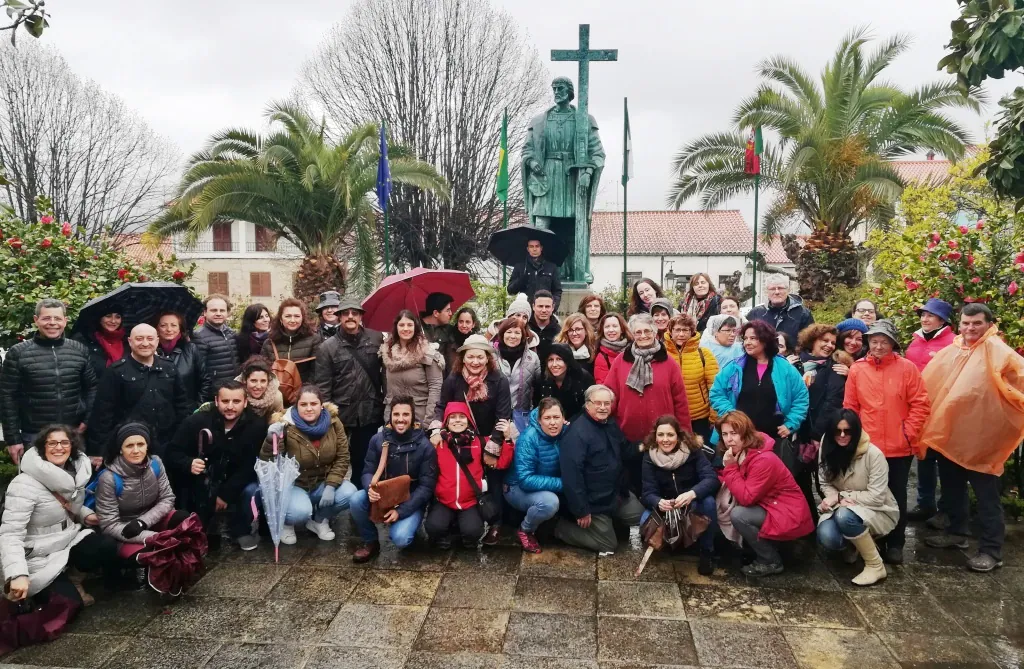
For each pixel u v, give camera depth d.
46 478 3.97
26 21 3.48
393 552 4.96
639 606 4.15
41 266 6.78
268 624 3.96
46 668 3.53
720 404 5.11
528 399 5.45
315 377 5.58
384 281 6.46
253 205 15.20
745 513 4.53
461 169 23.09
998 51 3.12
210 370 5.68
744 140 16.83
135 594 4.32
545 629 3.88
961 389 4.66
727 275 32.28
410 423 4.91
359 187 15.29
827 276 16.02
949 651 3.66
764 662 3.56
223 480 5.15
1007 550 4.93
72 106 22.91
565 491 4.80
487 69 22.95
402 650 3.68
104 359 5.42
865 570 4.48
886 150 16.14
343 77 22.84
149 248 15.63
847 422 4.45
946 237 6.12
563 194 10.24
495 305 11.50
